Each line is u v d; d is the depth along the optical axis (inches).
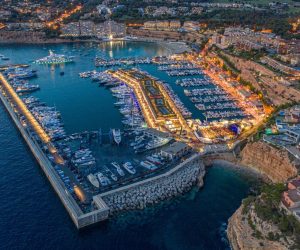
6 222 7234.3
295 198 6053.2
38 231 7027.6
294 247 5526.6
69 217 7396.7
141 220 7317.9
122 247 6668.3
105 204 7268.7
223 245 6609.3
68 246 6697.8
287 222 5807.1
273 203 6348.4
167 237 6875.0
